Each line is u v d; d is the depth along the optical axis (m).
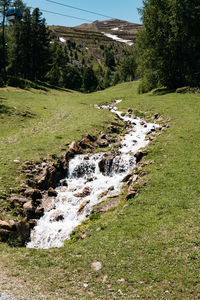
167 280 11.52
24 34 101.00
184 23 58.38
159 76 63.53
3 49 91.06
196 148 26.88
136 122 44.62
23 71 104.19
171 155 26.11
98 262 13.48
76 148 31.41
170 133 33.06
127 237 15.11
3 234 16.62
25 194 21.61
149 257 13.07
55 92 89.94
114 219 17.88
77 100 68.00
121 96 73.62
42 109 55.53
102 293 11.28
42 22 111.00
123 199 20.91
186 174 21.62
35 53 107.25
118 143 34.91
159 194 19.42
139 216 17.25
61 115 49.47
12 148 30.75
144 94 71.00
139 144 33.56
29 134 37.62
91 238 16.34
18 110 50.16
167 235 14.56
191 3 57.19
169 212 16.94
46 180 24.62
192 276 11.46
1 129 39.88
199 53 60.62
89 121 41.62
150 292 11.02
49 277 12.54
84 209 21.23
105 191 23.28
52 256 14.86
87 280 12.23
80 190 24.53
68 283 12.05
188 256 12.69
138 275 12.09
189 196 18.34
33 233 18.88
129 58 135.75
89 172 28.20
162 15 59.59
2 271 12.69
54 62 137.25
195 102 48.50
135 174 23.86
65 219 20.78
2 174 23.50
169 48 60.28
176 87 66.06
